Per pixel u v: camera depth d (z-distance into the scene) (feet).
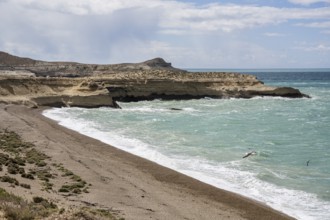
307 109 244.63
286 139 140.56
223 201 73.26
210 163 102.58
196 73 371.56
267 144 130.62
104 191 71.97
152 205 66.44
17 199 52.49
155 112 223.92
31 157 96.48
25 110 204.74
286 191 79.92
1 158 87.51
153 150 117.70
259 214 66.69
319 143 133.39
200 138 140.15
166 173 91.81
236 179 88.12
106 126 166.61
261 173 92.94
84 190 70.49
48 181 75.00
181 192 77.77
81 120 182.60
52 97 235.20
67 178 79.56
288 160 107.45
